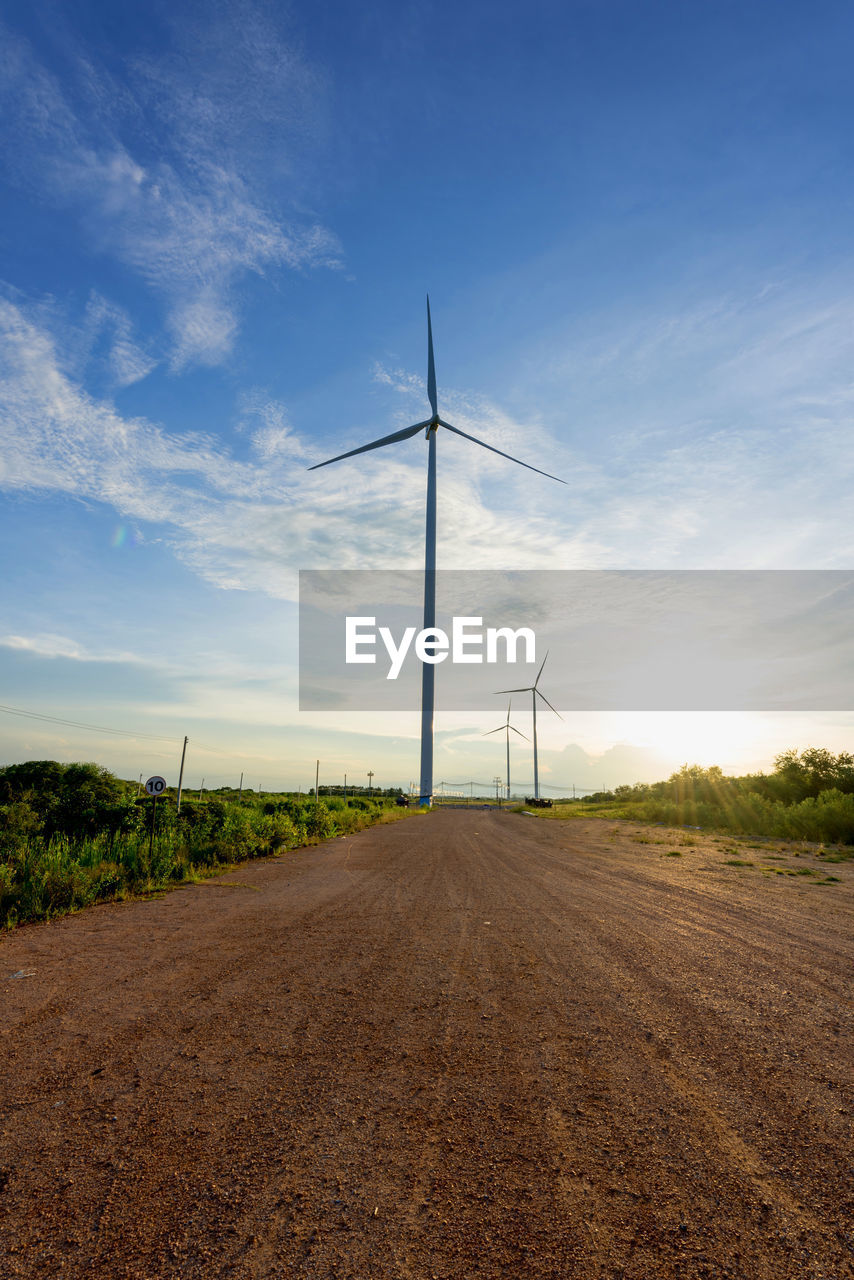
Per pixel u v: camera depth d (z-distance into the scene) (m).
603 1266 2.31
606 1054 4.31
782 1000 5.43
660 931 8.21
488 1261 2.34
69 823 17.83
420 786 59.38
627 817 47.78
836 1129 3.31
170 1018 5.04
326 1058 4.27
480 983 5.96
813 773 37.00
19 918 8.94
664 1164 2.98
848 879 13.38
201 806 22.23
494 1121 3.41
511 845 23.08
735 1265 2.31
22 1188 2.85
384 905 10.23
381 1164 3.00
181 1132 3.32
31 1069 4.12
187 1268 2.34
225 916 9.30
